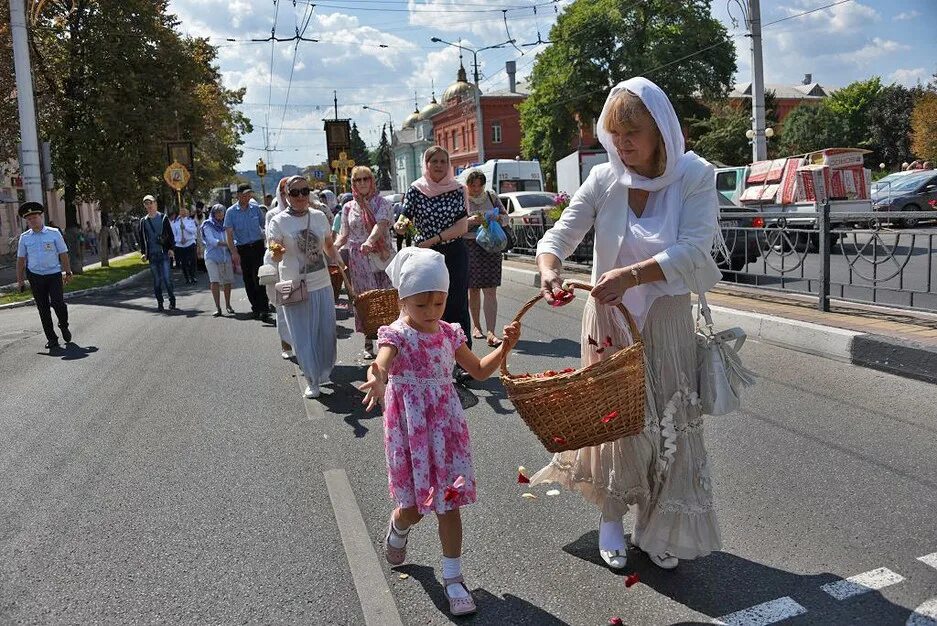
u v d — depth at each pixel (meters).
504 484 4.25
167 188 31.36
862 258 7.65
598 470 3.11
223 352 8.58
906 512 3.61
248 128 44.50
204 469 4.74
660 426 2.96
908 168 30.06
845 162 19.70
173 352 8.72
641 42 39.72
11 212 34.41
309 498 4.20
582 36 39.91
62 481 4.64
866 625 2.72
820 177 17.77
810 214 8.12
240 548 3.61
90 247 40.09
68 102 23.33
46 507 4.23
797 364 6.44
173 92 24.91
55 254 9.48
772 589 3.01
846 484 3.96
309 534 3.74
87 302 15.30
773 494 3.89
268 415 5.90
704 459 3.01
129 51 23.58
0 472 4.87
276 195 8.31
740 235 9.46
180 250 18.39
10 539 3.83
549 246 3.14
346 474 4.54
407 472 3.07
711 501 3.00
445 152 6.18
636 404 2.77
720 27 39.38
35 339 10.33
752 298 9.00
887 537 3.37
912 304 7.15
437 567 3.36
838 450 4.44
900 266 7.22
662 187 2.91
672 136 2.82
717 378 2.95
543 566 3.31
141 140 24.33
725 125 40.16
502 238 7.57
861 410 5.12
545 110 42.12
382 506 4.04
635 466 3.01
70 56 23.00
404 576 3.28
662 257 2.79
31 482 4.66
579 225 3.15
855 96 60.94
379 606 3.03
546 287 3.01
